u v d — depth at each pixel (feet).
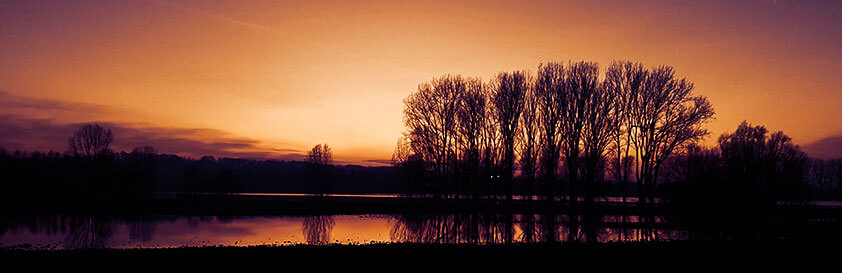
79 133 249.96
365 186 401.49
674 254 72.74
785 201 168.04
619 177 170.91
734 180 162.81
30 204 200.95
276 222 141.59
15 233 114.01
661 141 165.27
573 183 162.71
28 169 240.94
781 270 62.85
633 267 63.72
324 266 61.36
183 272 57.21
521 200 205.16
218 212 171.32
